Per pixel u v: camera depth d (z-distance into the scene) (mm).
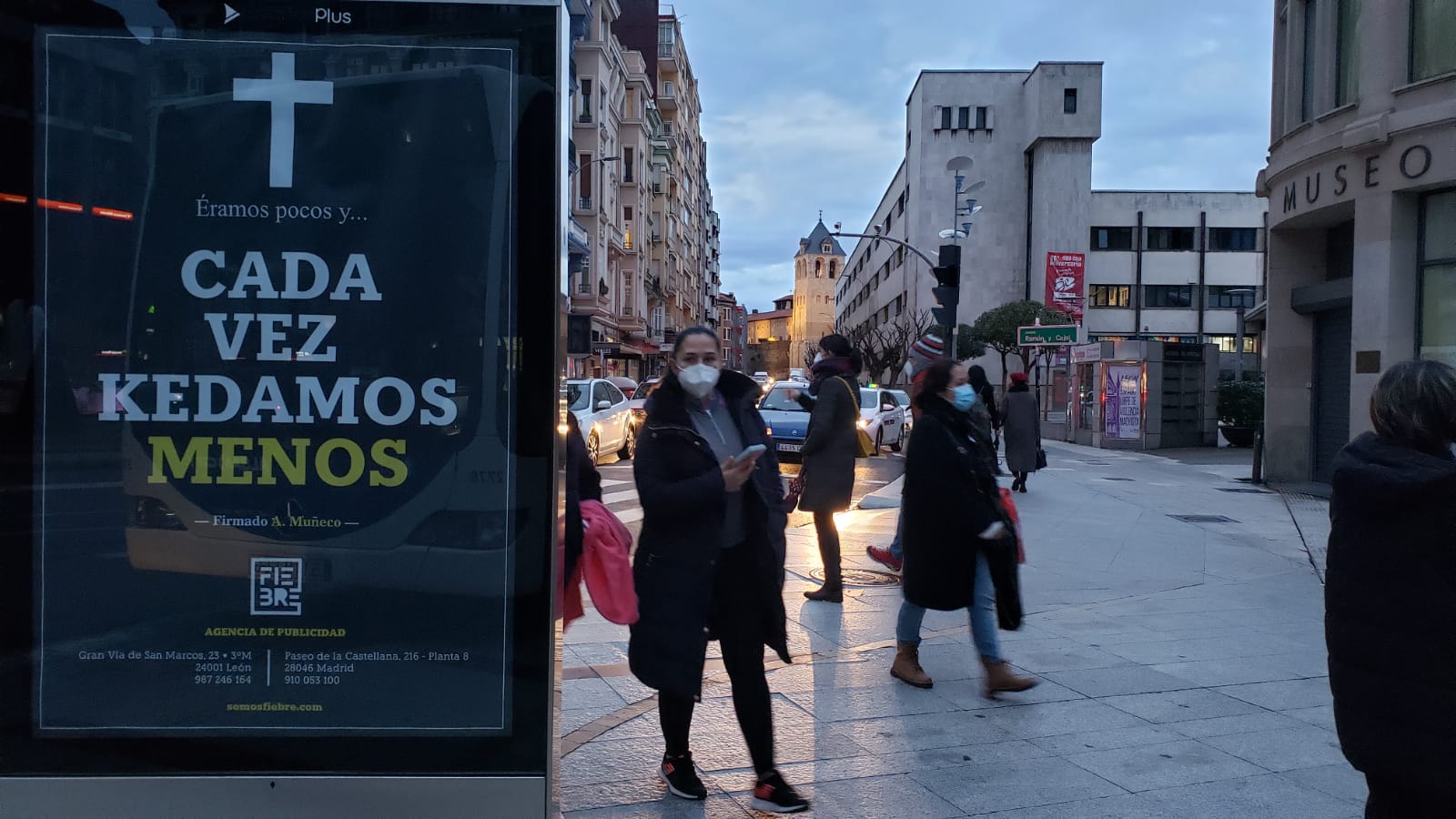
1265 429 16578
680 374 3453
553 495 2463
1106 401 26797
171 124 2365
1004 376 51875
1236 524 11672
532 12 2430
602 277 41312
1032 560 8938
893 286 74500
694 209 84125
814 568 8234
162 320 2371
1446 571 2293
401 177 2418
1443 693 2281
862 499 13258
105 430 2365
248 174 2383
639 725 4398
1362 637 2398
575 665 5301
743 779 3824
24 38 2322
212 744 2418
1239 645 5953
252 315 2395
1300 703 4840
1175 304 63031
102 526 2373
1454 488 2258
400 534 2439
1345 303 14625
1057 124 57594
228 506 2402
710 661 5438
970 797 3705
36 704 2375
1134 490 15320
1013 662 5512
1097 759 4094
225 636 2414
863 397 22125
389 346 2426
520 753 2475
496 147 2436
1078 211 57938
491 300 2445
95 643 2383
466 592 2457
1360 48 13477
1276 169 15883
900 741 4273
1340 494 2488
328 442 2420
